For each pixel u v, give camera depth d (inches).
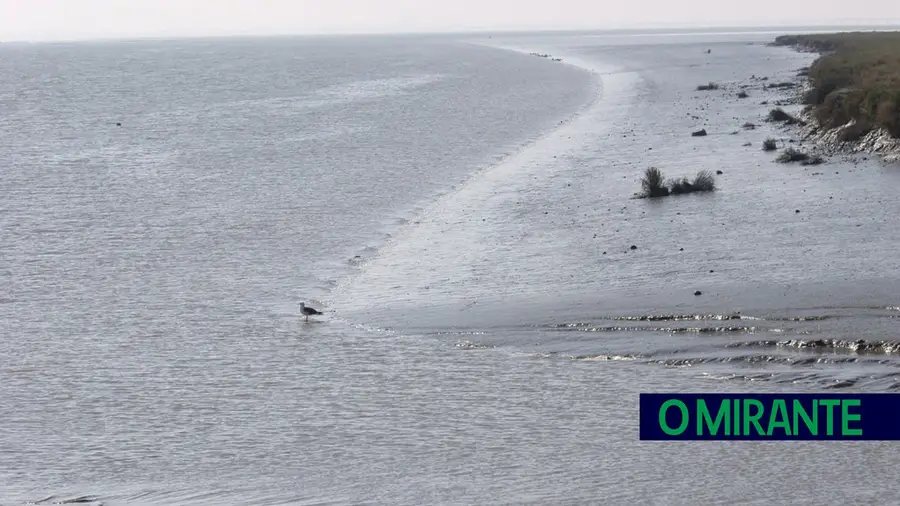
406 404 1364.4
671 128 4094.5
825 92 4387.3
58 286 2036.2
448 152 3777.1
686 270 1911.9
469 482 1124.5
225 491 1121.4
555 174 3120.1
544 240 2236.7
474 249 2191.2
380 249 2257.6
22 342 1689.2
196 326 1754.4
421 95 6786.4
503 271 1998.0
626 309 1704.0
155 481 1153.4
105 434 1298.0
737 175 2896.2
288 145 4190.5
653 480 1115.9
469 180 3105.3
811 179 2736.2
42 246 2375.7
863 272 1815.9
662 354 1502.2
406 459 1193.4
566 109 5305.1
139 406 1391.5
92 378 1510.8
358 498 1090.7
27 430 1317.7
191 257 2245.3
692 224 2294.5
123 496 1115.9
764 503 1047.6
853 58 5910.4
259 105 6392.7
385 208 2719.0
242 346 1638.8
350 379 1470.2
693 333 1577.3
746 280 1817.2
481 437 1248.8
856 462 1146.0
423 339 1637.6
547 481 1120.2
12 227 2581.2
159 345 1657.2
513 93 6628.9
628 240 2181.3
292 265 2148.1
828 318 1585.9
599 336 1594.5
